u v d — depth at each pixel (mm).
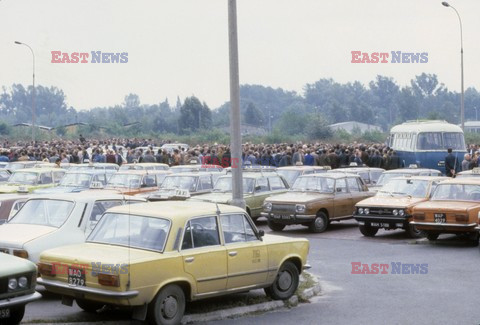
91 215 12320
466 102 196000
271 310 11250
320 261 15969
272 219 21094
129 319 10203
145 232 10047
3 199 14828
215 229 10492
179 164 35969
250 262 10852
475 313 11023
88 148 46906
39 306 11070
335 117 158875
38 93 147625
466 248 17906
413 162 39250
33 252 11406
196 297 10078
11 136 76375
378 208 19797
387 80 195250
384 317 10773
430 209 18344
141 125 105188
